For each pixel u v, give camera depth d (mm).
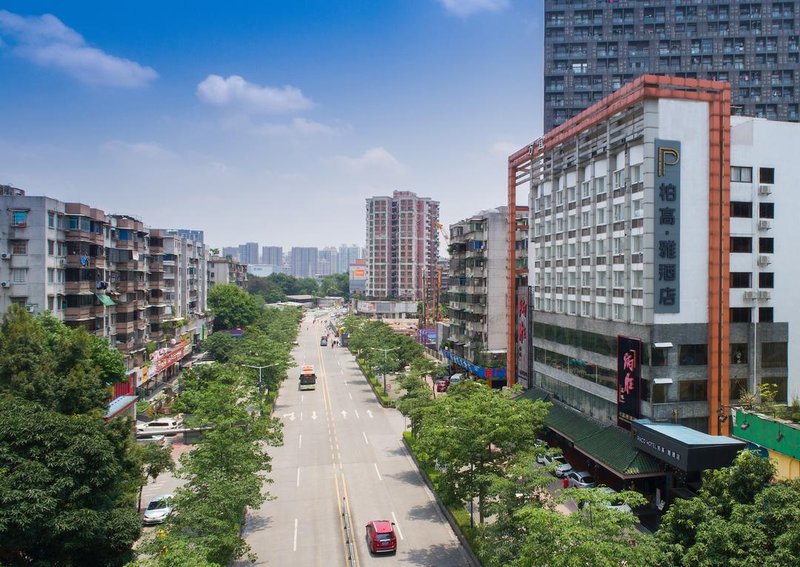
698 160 41469
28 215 58656
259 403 53438
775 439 36281
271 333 110250
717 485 25047
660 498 40531
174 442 58625
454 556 34719
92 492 23781
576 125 51281
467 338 90812
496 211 89188
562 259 55094
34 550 22375
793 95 95688
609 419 46281
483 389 40125
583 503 25375
